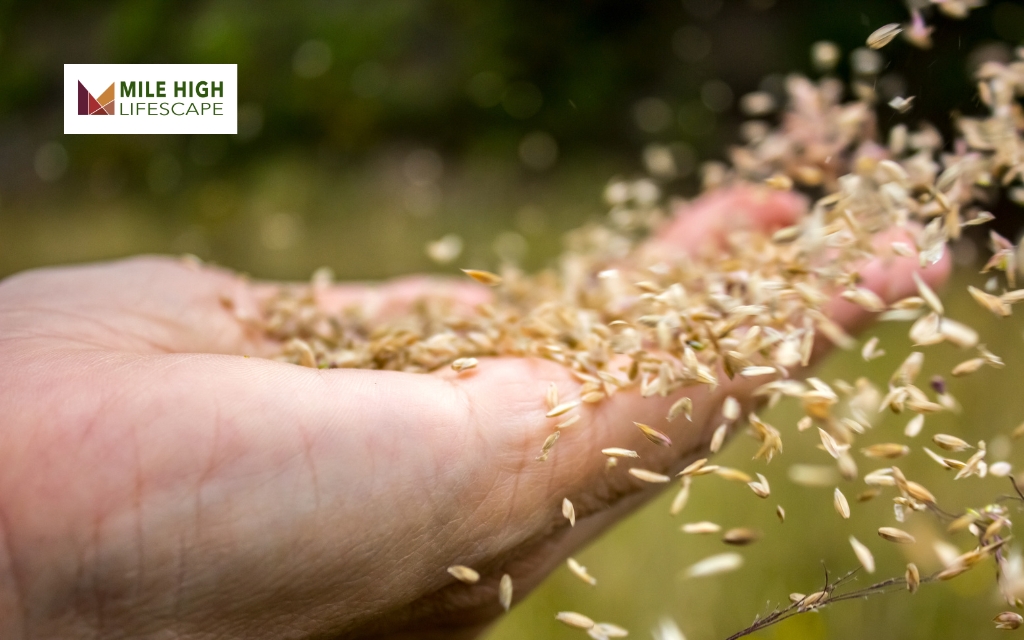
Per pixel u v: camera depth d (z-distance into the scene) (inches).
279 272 29.4
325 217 34.6
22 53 46.6
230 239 32.3
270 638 11.7
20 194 42.0
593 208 32.9
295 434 11.4
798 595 11.6
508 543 12.1
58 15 47.2
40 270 13.6
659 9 39.5
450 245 14.8
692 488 16.0
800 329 12.3
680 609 14.8
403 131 41.6
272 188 36.6
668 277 13.8
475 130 41.1
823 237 12.4
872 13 33.2
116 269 13.8
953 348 18.3
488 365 12.3
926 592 14.4
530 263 27.8
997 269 12.0
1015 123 12.5
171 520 11.2
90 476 11.1
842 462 11.8
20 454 11.1
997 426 16.0
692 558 15.3
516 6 40.6
